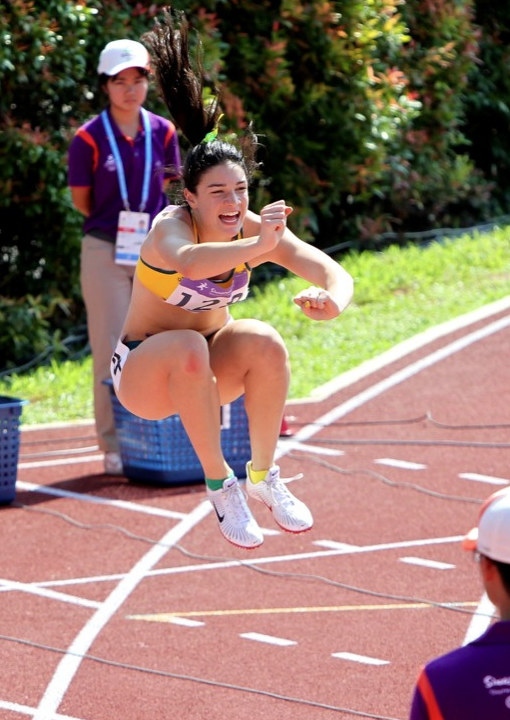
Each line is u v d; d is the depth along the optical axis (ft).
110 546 78.33
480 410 102.73
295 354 118.73
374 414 103.40
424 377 111.04
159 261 45.16
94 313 89.30
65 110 126.31
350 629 65.46
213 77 126.82
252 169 46.80
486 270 141.18
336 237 155.02
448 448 94.68
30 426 104.63
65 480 91.86
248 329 47.44
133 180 87.40
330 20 139.74
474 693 30.55
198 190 44.65
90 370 118.32
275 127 142.82
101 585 72.43
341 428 100.68
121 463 92.17
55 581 73.10
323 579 72.18
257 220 47.24
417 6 155.02
